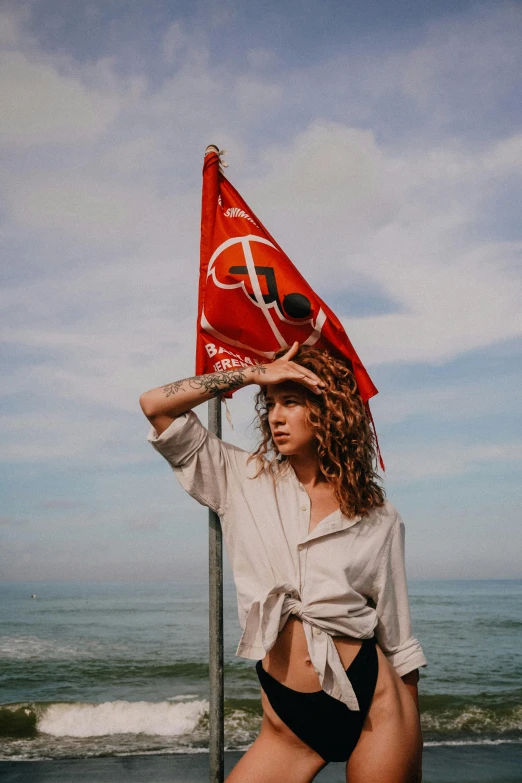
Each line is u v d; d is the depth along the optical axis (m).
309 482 2.36
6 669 19.27
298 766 2.13
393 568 2.32
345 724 2.08
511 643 26.22
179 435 2.26
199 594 78.50
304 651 2.13
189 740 10.78
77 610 47.84
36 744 10.55
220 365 2.99
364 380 2.69
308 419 2.30
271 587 2.17
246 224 3.03
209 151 3.14
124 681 17.45
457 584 134.88
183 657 21.64
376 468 2.50
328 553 2.19
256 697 14.08
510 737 10.90
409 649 2.33
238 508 2.34
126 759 9.33
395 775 2.04
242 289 2.94
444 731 11.39
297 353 2.52
